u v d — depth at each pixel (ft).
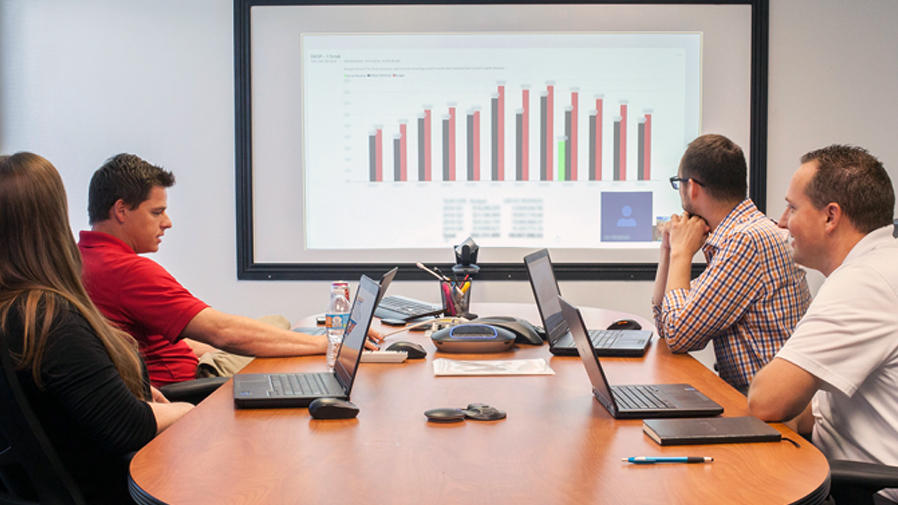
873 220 5.14
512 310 9.92
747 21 12.83
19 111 13.08
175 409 5.55
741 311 6.56
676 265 7.23
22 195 4.66
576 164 13.09
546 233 13.16
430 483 3.78
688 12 12.86
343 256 13.20
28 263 4.68
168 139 13.10
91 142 13.11
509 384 5.87
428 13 12.91
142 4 12.94
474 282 13.19
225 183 13.16
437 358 6.89
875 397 4.91
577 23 12.90
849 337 4.70
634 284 13.19
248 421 4.91
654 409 4.92
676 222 7.43
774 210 13.12
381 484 3.76
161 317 6.99
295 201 13.14
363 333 5.18
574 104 13.01
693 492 3.64
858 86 12.98
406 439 4.50
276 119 13.02
